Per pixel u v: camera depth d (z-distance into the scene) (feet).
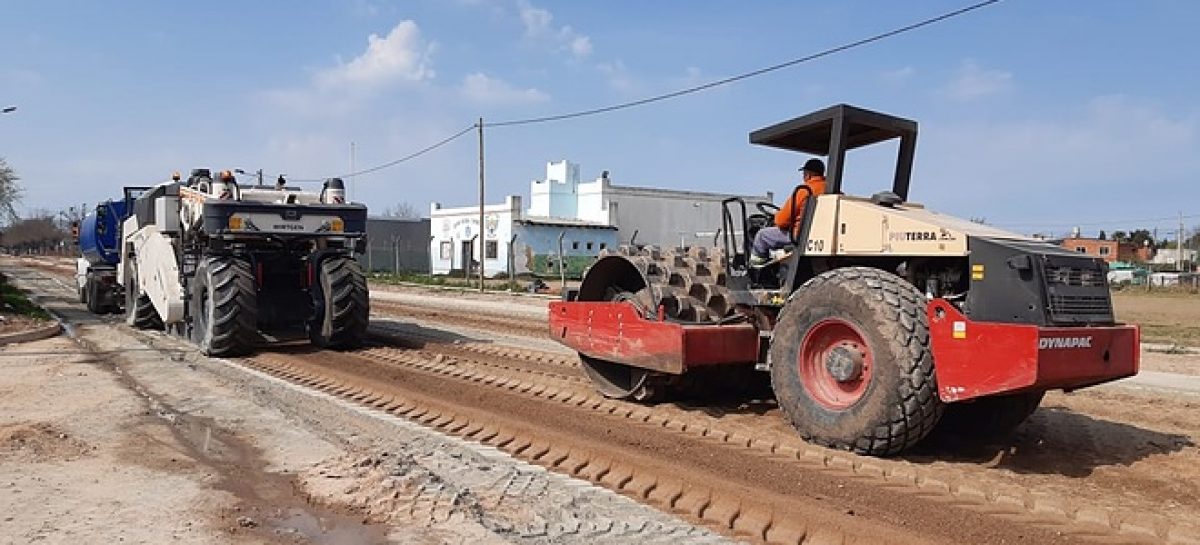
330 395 30.99
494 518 17.15
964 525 16.43
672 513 17.85
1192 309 101.65
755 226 26.71
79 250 72.90
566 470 21.08
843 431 20.99
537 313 70.08
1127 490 19.12
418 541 15.93
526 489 19.08
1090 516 16.90
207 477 19.85
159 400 29.04
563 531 16.40
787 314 22.62
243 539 15.96
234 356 40.88
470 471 20.44
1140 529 16.22
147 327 52.80
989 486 18.72
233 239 41.91
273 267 44.29
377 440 23.49
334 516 17.39
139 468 20.42
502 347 43.80
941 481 19.04
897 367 19.84
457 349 43.04
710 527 17.04
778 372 22.80
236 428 24.85
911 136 25.68
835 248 22.89
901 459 20.86
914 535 15.85
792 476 19.63
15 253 335.67
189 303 45.09
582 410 27.40
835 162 23.54
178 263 45.75
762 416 25.96
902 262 22.27
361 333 42.88
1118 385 35.47
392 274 159.84
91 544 15.44
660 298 26.03
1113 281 174.40
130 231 54.65
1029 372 18.07
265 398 29.45
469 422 25.91
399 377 34.14
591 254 164.55
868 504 17.70
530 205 180.96
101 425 24.75
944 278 21.53
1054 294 19.01
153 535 16.01
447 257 171.63
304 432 24.41
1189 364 43.73
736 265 25.93
